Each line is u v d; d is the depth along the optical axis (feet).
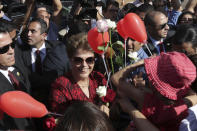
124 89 6.06
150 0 18.15
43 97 8.68
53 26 14.25
